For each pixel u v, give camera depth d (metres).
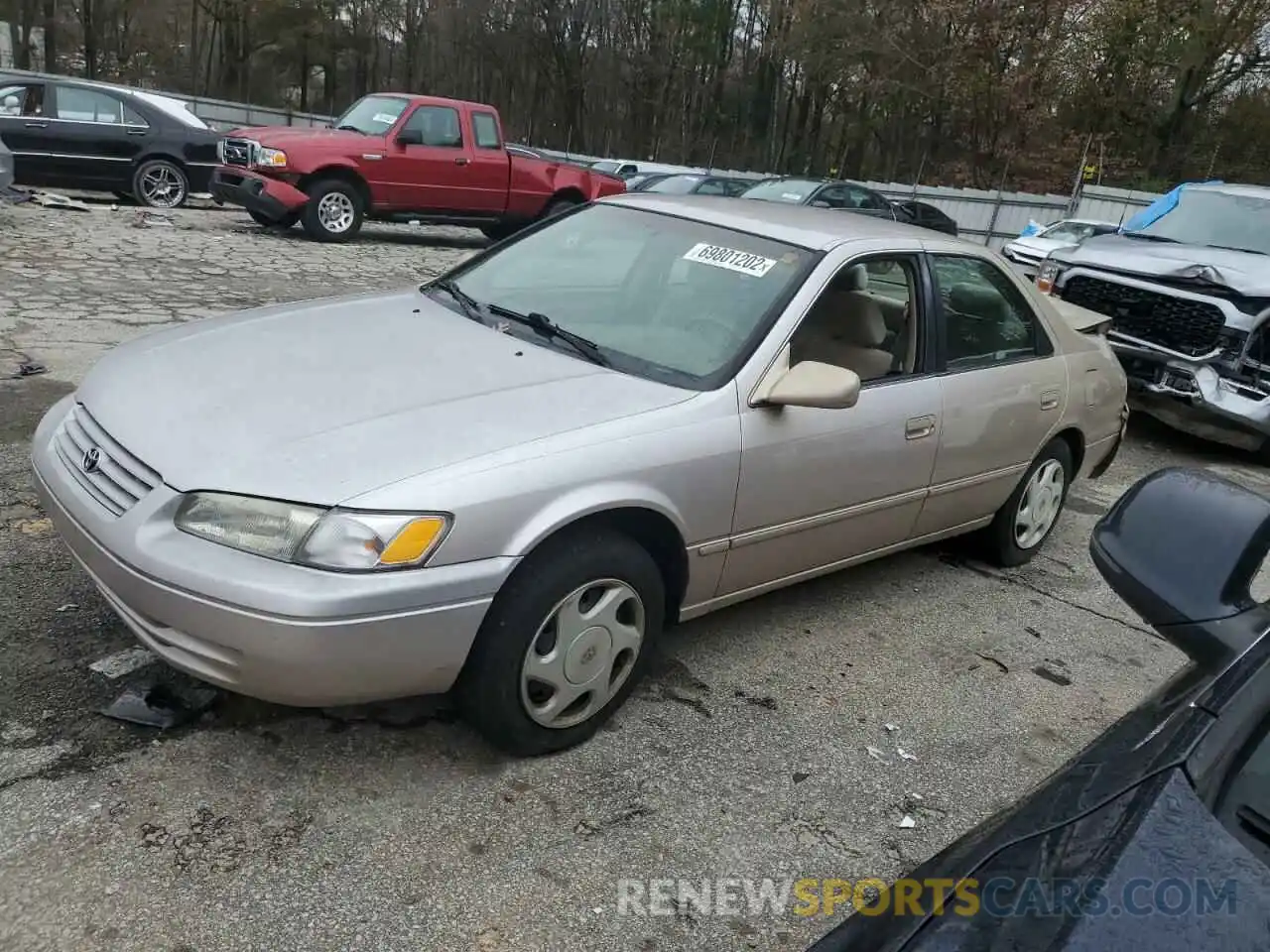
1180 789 1.42
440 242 14.75
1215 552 1.97
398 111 13.19
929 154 36.06
